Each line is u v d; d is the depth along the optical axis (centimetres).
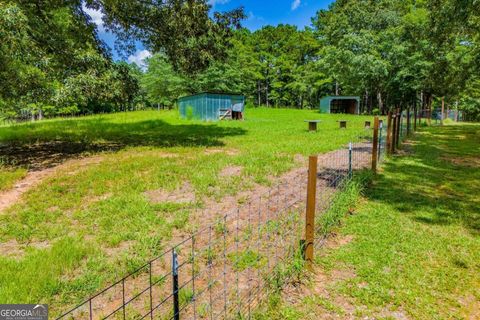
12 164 724
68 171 657
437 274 301
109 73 957
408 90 2848
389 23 3017
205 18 1116
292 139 1167
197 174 623
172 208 446
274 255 326
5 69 799
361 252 339
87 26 1096
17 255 319
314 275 300
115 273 288
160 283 278
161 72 3772
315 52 4581
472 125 2017
